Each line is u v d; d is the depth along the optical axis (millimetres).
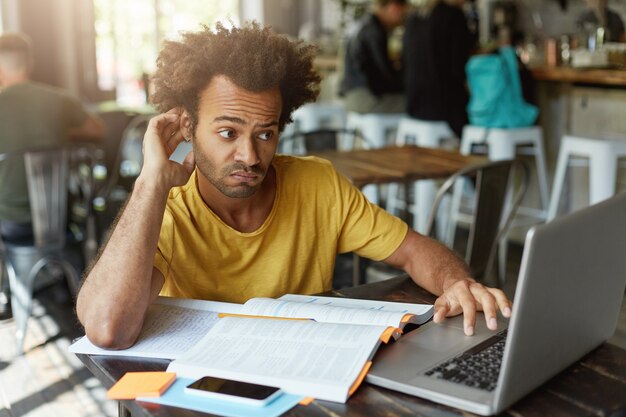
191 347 1252
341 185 1678
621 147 3734
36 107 3650
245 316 1330
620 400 1074
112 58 7742
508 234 4879
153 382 1125
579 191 4434
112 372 1191
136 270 1311
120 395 1104
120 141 6121
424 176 3080
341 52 6613
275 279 1604
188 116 1432
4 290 3996
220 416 1035
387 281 1667
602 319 1209
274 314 1332
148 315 1387
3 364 3182
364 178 2980
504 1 5523
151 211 1368
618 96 4074
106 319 1260
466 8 5547
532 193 4664
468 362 1149
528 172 2955
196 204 1521
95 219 3855
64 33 7336
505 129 4238
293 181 1621
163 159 1399
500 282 3670
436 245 1674
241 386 1099
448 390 1058
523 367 1016
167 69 1436
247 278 1593
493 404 1012
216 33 1400
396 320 1262
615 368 1169
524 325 979
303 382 1086
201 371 1146
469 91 4656
